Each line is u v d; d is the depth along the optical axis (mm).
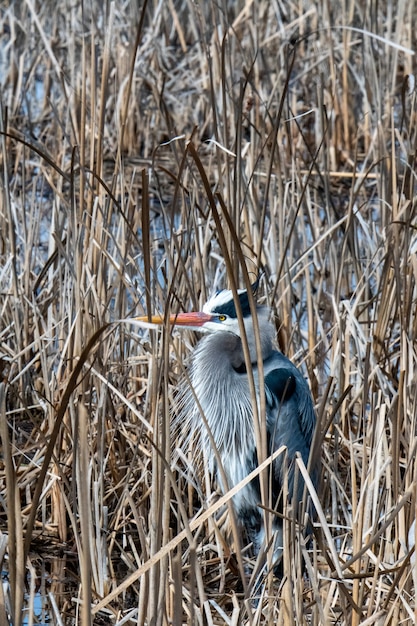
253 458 9227
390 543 7992
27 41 19984
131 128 18859
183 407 9852
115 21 19344
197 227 10594
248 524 9406
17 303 11203
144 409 10273
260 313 9398
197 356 9477
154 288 9523
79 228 9680
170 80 20125
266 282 10781
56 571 8633
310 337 11695
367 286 11906
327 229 12477
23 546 5785
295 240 13641
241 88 9672
